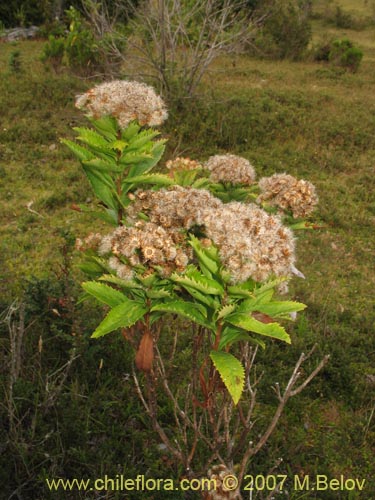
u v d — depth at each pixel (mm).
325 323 4855
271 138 9945
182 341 4520
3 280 5230
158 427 2832
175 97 9992
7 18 18844
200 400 3832
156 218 2484
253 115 10398
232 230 2137
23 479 3105
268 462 3424
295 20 18172
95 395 3676
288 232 2277
